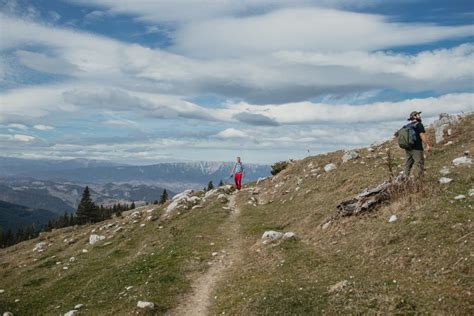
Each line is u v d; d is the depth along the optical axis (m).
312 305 13.27
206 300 16.81
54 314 19.19
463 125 34.28
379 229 18.23
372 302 12.40
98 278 23.64
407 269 14.30
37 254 46.12
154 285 18.67
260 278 17.62
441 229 15.72
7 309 21.27
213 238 27.33
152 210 47.62
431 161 27.77
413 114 20.33
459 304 11.16
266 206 36.81
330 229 21.69
